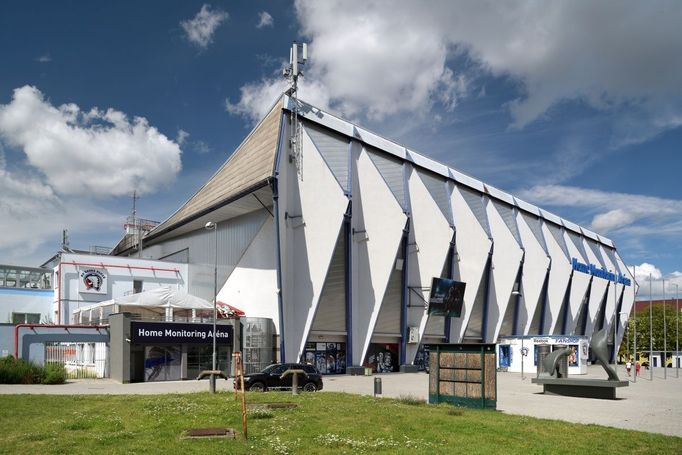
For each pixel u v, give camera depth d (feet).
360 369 155.43
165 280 187.52
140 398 66.39
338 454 37.60
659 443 44.55
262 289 155.33
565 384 94.43
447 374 68.18
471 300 198.49
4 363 101.35
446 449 39.52
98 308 150.20
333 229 146.51
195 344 129.80
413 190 185.47
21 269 196.34
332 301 155.12
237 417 50.16
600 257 325.62
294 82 156.76
